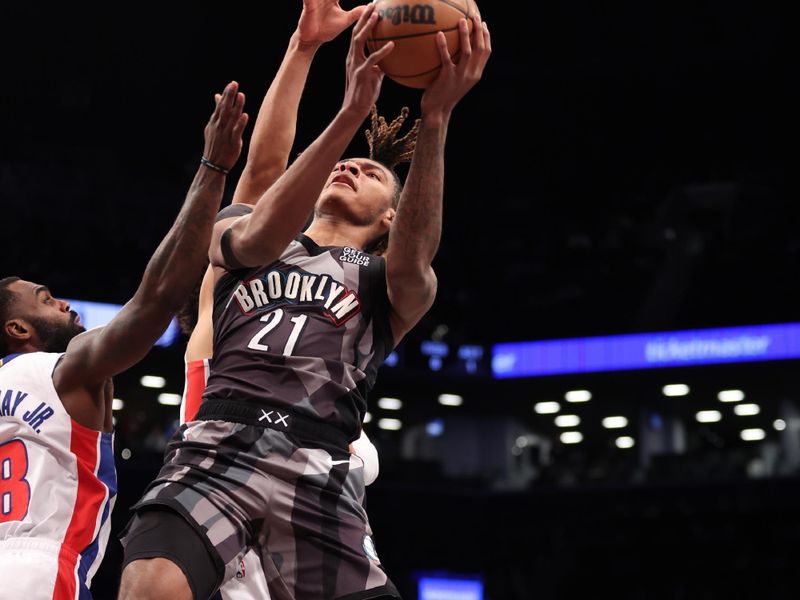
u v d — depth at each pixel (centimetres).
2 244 2241
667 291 2609
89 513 342
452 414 2755
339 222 332
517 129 3000
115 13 2534
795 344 2411
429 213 299
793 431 2486
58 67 2567
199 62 2659
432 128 295
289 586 294
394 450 2756
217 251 310
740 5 2673
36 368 344
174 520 285
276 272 313
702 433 2742
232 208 333
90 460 344
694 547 2278
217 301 321
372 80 282
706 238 2664
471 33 287
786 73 2767
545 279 2775
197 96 2683
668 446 2680
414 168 298
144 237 2436
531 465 2702
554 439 2861
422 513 2384
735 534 2258
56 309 377
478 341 2756
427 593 2333
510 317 2756
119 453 2108
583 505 2402
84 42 2558
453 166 2980
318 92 2736
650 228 2753
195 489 289
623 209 2848
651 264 2706
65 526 337
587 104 2962
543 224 2886
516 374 2702
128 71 2620
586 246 2797
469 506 2434
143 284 302
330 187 333
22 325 368
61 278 2197
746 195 2670
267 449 292
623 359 2597
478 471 2725
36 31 2511
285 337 303
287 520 292
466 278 2806
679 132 2934
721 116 2895
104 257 2303
